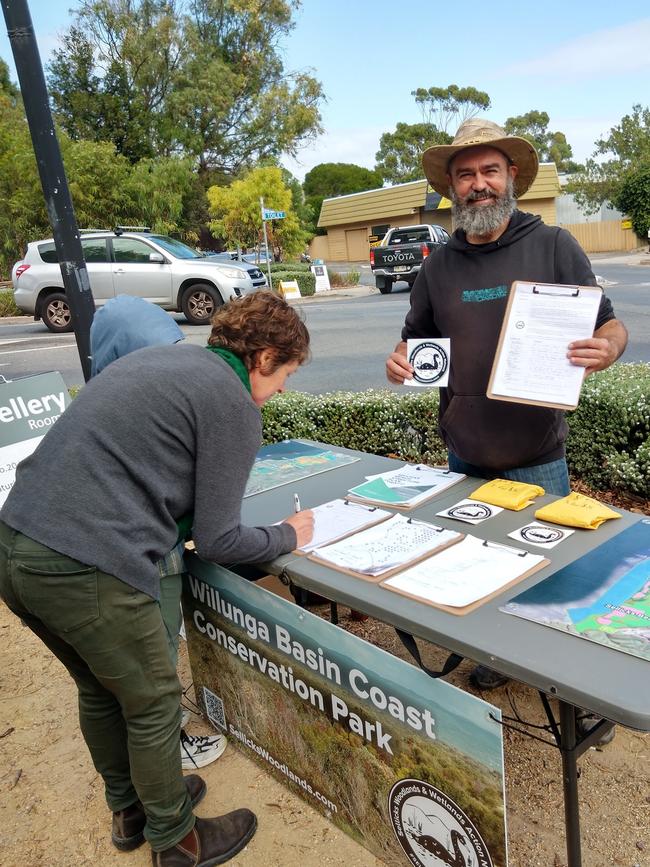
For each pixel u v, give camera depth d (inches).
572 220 1366.9
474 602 62.5
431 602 63.2
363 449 184.5
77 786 92.5
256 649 82.8
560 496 89.5
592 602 60.6
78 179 802.8
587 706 49.3
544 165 1173.7
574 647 54.7
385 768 69.4
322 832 81.1
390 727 66.6
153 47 1123.3
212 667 94.0
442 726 60.6
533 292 80.7
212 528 67.9
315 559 74.6
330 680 72.3
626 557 68.4
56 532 62.0
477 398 93.0
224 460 66.4
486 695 103.6
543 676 51.5
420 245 644.7
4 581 65.4
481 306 90.9
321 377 297.3
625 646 53.8
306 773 82.4
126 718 70.8
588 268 87.0
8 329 537.0
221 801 87.0
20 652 125.4
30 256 480.7
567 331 78.8
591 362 77.1
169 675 70.7
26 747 100.5
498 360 82.4
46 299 481.7
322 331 428.8
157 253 454.3
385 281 675.4
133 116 1162.6
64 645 71.4
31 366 352.8
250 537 71.8
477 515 82.2
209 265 452.4
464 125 90.2
